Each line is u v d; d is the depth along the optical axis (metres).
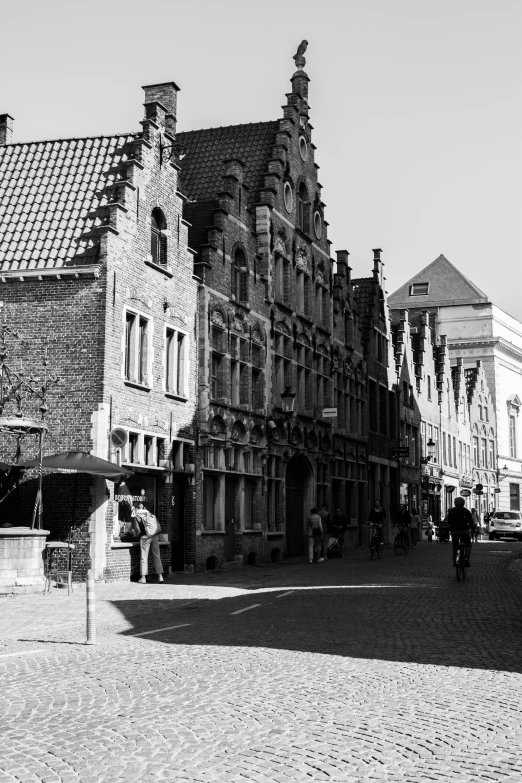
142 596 18.72
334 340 40.19
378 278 47.56
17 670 10.05
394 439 50.41
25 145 25.83
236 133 35.31
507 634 12.73
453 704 8.19
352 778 5.96
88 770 6.15
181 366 26.36
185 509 26.53
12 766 6.25
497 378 81.50
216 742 6.87
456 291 83.31
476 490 57.09
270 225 32.84
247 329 30.75
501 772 6.06
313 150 37.81
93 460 20.44
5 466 20.23
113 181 24.03
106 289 22.12
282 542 33.31
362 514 43.84
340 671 9.87
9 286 22.66
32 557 19.12
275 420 32.81
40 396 21.17
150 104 25.28
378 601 17.22
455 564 22.41
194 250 27.12
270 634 12.90
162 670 9.99
